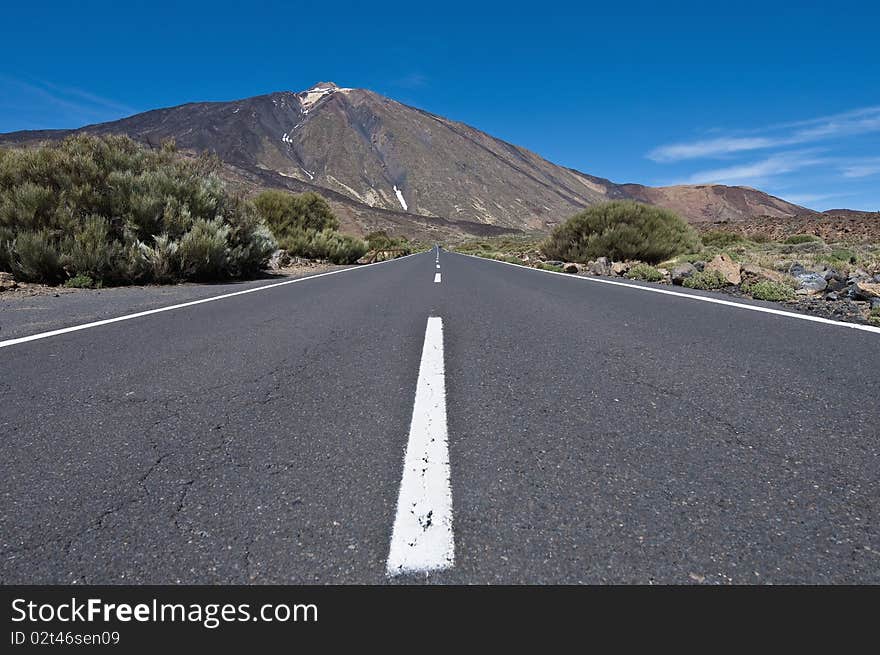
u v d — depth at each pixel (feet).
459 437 6.95
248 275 41.09
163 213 33.88
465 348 12.85
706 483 5.61
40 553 4.47
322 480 5.74
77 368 10.84
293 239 69.51
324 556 4.41
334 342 13.73
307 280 36.73
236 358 11.84
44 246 28.17
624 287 29.37
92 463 6.21
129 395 8.98
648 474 5.82
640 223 58.13
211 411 8.15
